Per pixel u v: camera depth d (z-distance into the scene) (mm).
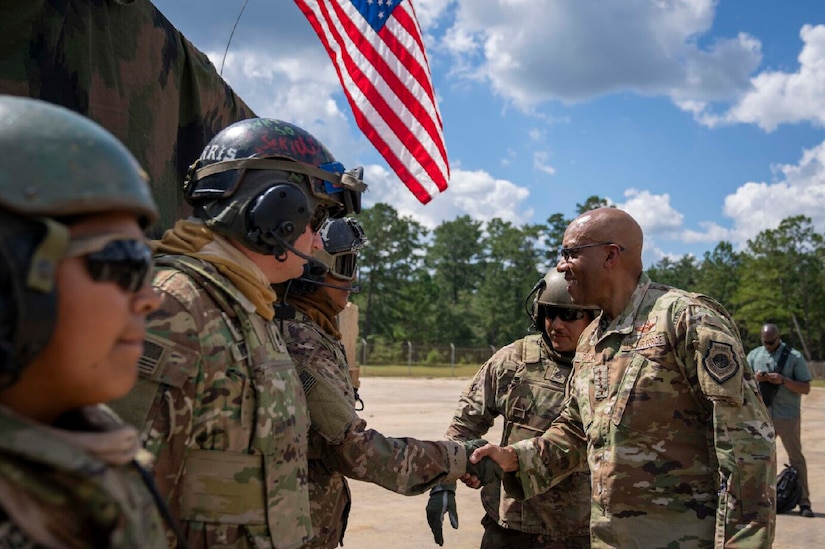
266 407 1682
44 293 784
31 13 2217
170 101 3076
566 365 3697
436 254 101750
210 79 3471
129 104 2730
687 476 2613
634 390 2688
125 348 927
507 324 81000
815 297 71438
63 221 851
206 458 1614
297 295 2514
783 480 7043
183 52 3203
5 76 2178
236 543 1624
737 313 75062
